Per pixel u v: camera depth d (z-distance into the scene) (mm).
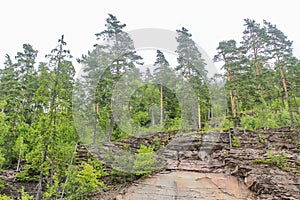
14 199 9930
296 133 15914
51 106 8758
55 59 8891
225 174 9742
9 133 13133
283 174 9938
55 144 8828
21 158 13398
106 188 9203
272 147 13844
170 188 8297
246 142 14414
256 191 9195
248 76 17391
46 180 11055
